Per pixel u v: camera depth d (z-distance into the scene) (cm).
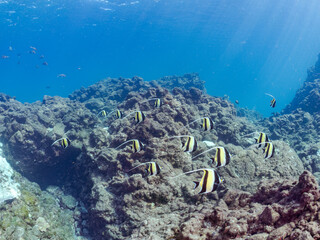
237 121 1481
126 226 609
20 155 1094
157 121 965
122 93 1991
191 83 2670
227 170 783
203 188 354
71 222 809
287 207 354
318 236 297
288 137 1552
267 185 481
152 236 391
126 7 4797
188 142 500
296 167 872
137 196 631
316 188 352
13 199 612
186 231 369
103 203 698
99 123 1254
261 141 564
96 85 2194
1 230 511
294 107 2222
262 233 331
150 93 1336
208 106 1495
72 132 1135
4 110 1467
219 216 382
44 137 1116
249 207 459
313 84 2192
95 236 731
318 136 1445
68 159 1134
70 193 1053
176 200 627
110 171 823
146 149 778
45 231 598
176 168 764
